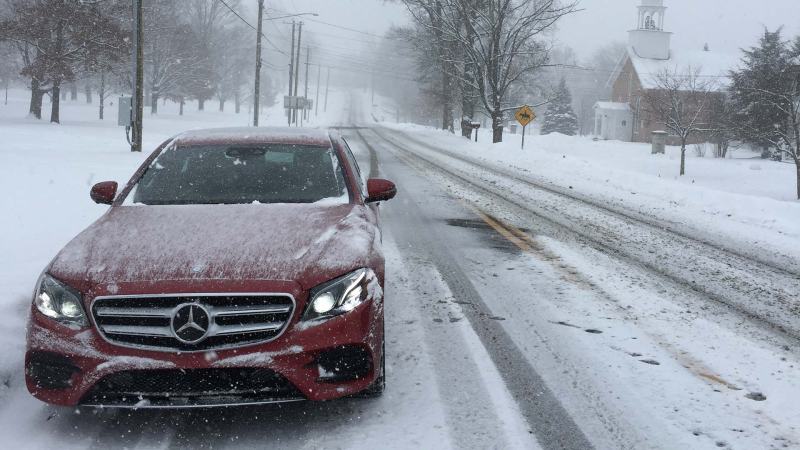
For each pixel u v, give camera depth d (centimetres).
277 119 8425
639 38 6406
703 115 4284
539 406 402
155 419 380
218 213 443
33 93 4897
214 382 347
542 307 611
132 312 348
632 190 1609
